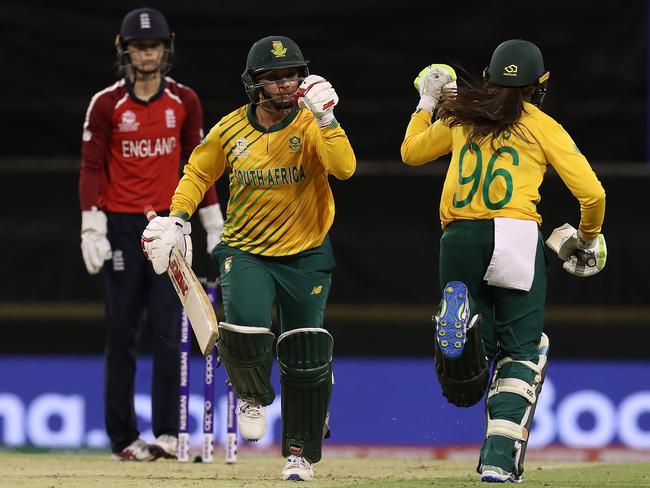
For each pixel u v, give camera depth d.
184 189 17.56
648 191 33.66
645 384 30.38
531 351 16.75
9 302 33.66
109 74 34.56
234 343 16.62
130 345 23.20
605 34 33.94
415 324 32.88
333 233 33.94
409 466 21.39
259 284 16.81
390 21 34.09
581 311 33.00
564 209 33.66
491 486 16.08
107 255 22.83
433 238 33.97
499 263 16.30
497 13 33.94
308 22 34.16
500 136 16.39
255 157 16.84
